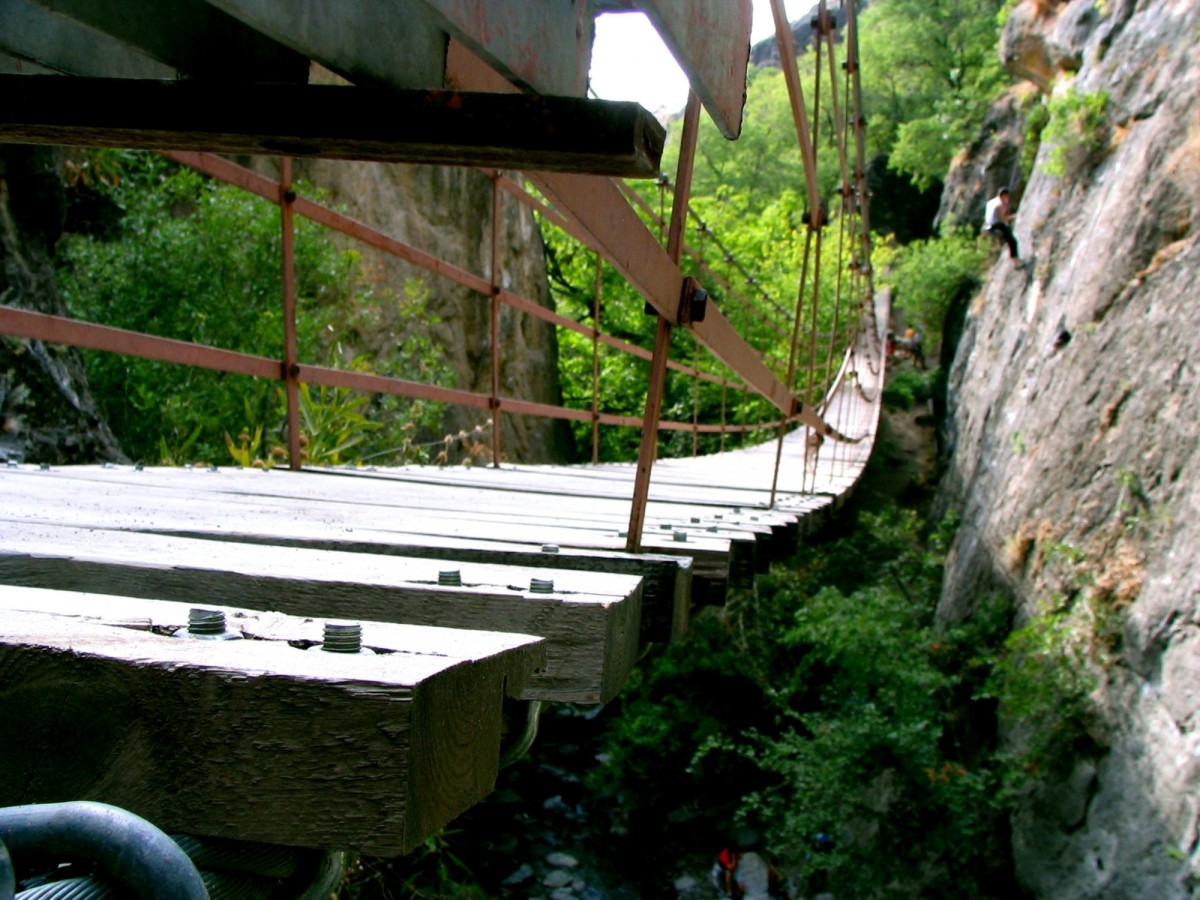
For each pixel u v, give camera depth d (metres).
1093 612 7.32
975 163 22.50
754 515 3.56
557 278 22.27
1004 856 7.83
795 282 22.06
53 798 0.77
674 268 1.79
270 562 1.56
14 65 1.33
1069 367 9.43
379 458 9.75
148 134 0.91
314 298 9.53
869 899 7.77
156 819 0.75
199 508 2.53
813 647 10.90
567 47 0.92
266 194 3.58
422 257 4.30
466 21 0.65
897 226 32.47
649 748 11.17
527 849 10.12
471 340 14.40
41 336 2.78
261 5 0.68
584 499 3.83
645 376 21.83
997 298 15.41
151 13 0.89
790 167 34.88
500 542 2.01
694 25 0.96
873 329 22.98
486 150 0.84
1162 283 8.11
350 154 0.90
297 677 0.74
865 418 17.30
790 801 9.03
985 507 11.59
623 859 10.32
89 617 0.98
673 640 1.77
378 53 0.86
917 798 7.97
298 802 0.73
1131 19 11.14
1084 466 8.39
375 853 0.72
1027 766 7.34
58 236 7.49
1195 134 8.39
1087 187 11.25
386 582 1.40
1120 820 6.29
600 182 1.28
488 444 13.97
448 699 0.79
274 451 6.91
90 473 3.62
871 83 34.53
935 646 9.55
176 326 8.24
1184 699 6.00
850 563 14.88
